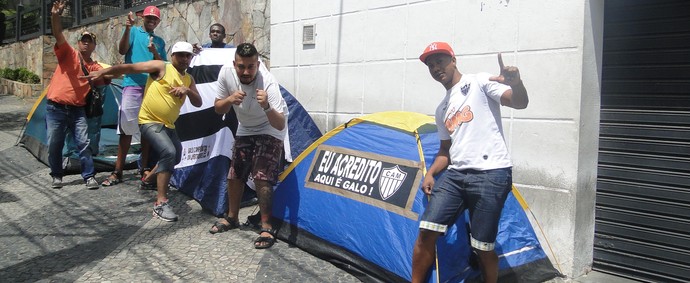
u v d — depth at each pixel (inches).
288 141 219.0
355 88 223.3
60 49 233.9
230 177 187.8
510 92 126.7
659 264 162.4
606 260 171.9
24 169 279.3
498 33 178.1
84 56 244.2
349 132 183.5
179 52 204.1
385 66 211.9
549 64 166.6
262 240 177.0
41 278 150.3
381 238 154.4
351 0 222.1
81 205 219.6
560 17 163.5
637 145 164.7
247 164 183.8
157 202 204.2
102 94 259.4
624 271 168.7
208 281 150.9
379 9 212.5
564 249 166.6
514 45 174.2
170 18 370.0
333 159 180.9
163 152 200.7
